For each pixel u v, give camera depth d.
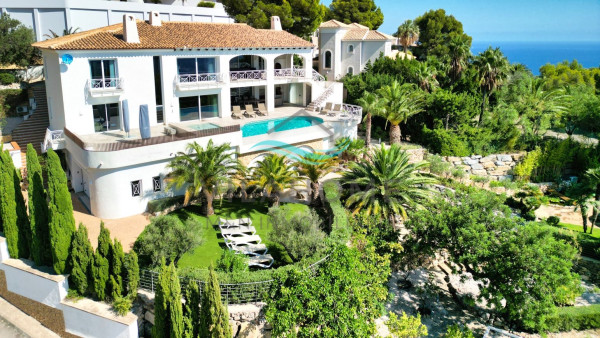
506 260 20.28
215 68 35.03
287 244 21.14
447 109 42.38
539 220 36.16
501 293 20.20
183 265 21.06
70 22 45.75
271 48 37.53
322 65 57.75
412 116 44.62
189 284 17.00
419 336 20.17
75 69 28.08
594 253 30.08
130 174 25.64
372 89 45.88
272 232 22.00
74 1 45.75
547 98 50.47
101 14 48.22
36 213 20.30
